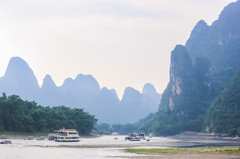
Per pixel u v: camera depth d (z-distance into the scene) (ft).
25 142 537.65
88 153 334.24
